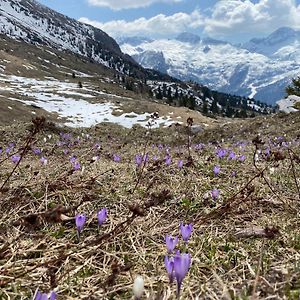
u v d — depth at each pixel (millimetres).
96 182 1065
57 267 583
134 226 764
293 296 469
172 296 490
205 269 581
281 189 1021
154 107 13570
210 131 6047
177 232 739
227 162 1499
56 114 12703
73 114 13016
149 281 526
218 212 773
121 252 637
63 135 3621
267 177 1146
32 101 13906
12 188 971
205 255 631
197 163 1446
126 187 1044
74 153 2062
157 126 11352
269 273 538
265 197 938
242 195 913
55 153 2145
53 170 1276
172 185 1093
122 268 542
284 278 518
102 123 11539
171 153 2109
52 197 931
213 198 912
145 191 991
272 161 1407
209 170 1295
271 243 654
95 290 521
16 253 626
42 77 24406
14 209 827
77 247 656
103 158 1889
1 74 21547
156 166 1244
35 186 999
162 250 660
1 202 866
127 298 497
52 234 716
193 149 2453
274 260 594
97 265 616
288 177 1143
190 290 507
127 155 2160
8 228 739
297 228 733
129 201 910
